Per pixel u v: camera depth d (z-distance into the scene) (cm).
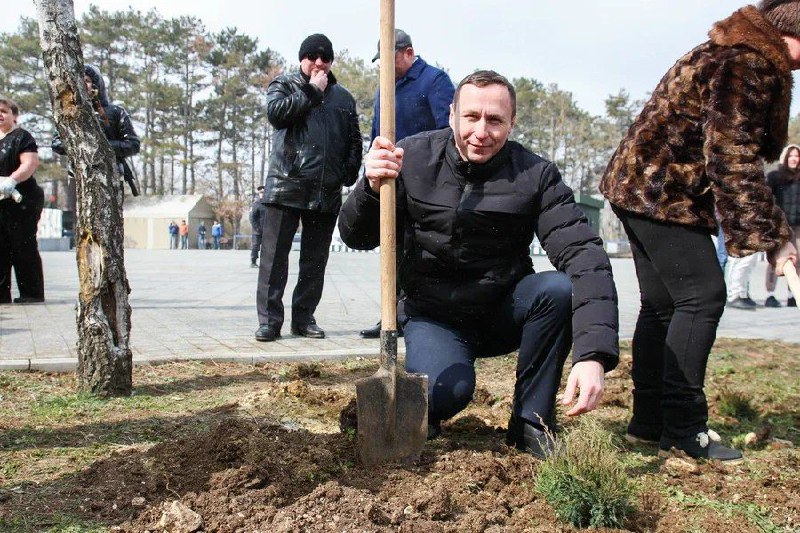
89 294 459
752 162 340
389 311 337
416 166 352
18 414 421
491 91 333
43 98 5684
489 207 344
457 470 328
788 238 342
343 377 542
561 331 351
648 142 368
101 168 455
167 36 6350
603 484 293
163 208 6222
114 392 464
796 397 525
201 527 271
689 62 361
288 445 336
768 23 346
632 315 970
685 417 373
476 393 477
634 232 379
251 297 1111
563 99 7225
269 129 6888
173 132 6366
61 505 291
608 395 493
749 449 402
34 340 648
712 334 369
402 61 659
